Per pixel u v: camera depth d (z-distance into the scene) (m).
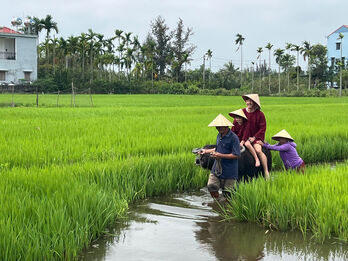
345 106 32.16
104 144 10.41
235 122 7.83
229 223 6.24
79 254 5.09
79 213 5.39
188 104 35.41
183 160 8.66
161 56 84.94
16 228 4.79
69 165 8.21
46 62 71.75
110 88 64.00
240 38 87.44
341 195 6.05
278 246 5.35
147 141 10.78
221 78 85.69
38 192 5.98
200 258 5.00
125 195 7.16
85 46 67.50
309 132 13.35
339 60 79.88
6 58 54.22
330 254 5.10
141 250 5.22
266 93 72.00
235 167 7.08
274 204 6.07
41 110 23.08
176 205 7.17
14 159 8.62
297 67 77.00
